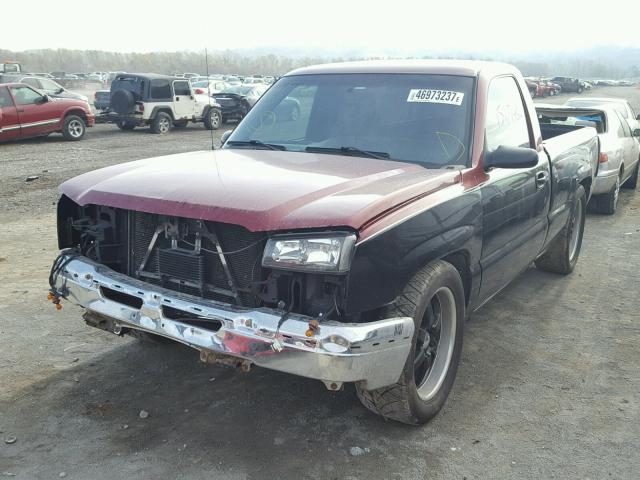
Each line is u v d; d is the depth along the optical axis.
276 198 2.96
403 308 3.06
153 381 3.93
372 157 3.90
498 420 3.57
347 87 4.40
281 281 2.93
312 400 3.72
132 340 4.55
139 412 3.56
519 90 4.84
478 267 3.83
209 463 3.10
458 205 3.48
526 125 4.84
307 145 4.17
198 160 3.83
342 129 4.17
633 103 44.06
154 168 3.62
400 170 3.59
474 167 3.81
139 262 3.45
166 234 3.23
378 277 2.88
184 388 3.85
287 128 4.39
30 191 10.77
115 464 3.07
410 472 3.07
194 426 3.43
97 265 3.37
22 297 5.41
